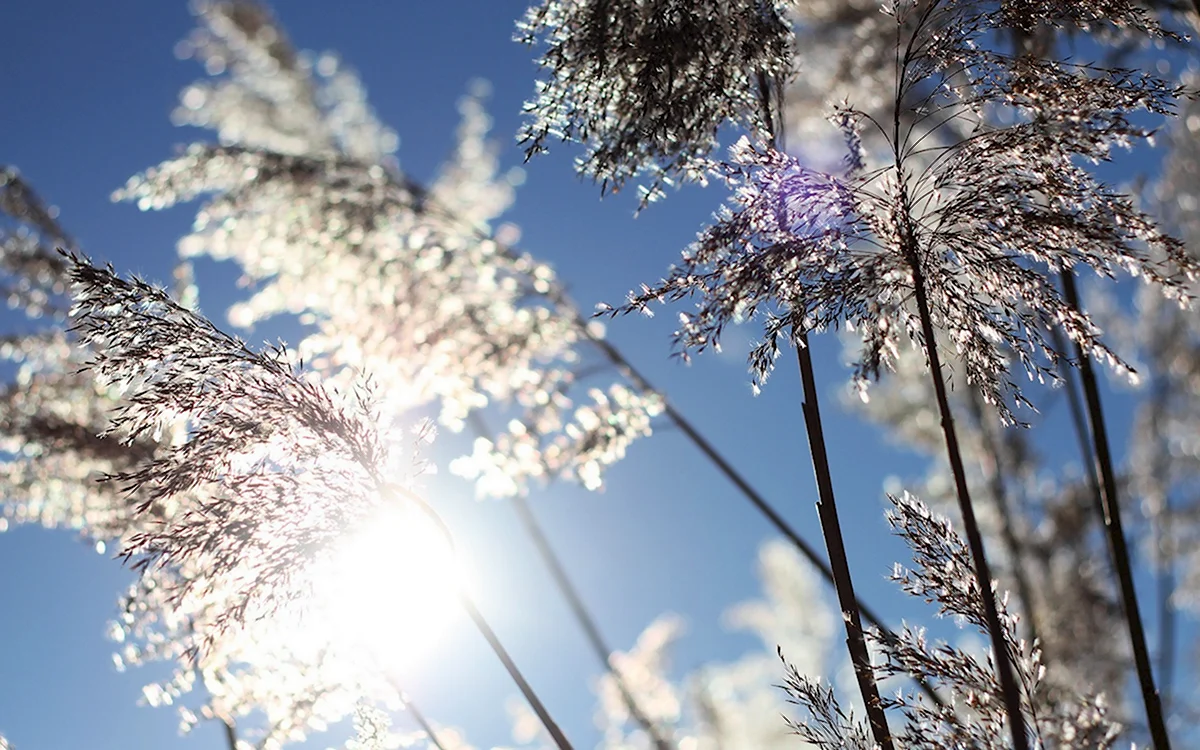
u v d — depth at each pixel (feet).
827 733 2.47
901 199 2.42
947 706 2.51
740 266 2.41
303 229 4.47
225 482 2.59
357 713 3.01
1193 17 3.35
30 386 3.73
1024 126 2.38
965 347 2.45
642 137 2.60
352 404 2.71
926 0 2.50
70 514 3.60
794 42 2.68
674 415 4.13
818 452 2.49
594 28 2.58
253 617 2.63
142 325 2.53
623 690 4.73
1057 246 2.35
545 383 4.25
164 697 3.11
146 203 4.37
